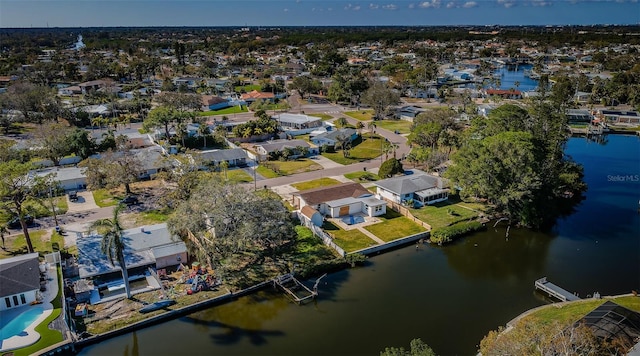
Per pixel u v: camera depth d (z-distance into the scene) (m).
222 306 53.69
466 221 76.12
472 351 45.41
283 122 140.75
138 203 82.38
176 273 59.66
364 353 45.19
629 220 78.00
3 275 52.75
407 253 67.00
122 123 141.00
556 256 65.94
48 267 59.69
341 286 57.81
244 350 46.00
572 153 119.62
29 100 139.12
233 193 62.09
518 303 54.12
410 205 81.56
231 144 123.06
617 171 104.62
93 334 47.38
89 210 78.94
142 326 49.66
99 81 199.38
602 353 35.12
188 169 81.69
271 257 63.69
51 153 98.69
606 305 44.66
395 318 51.12
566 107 145.25
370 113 165.88
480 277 60.41
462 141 100.19
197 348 46.50
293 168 103.81
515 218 76.69
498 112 100.38
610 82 190.12
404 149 118.69
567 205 84.50
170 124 133.88
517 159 72.38
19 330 47.72
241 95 190.00
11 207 68.00
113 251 57.81
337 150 118.75
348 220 76.38
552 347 33.22
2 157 89.25
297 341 47.31
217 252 58.97
